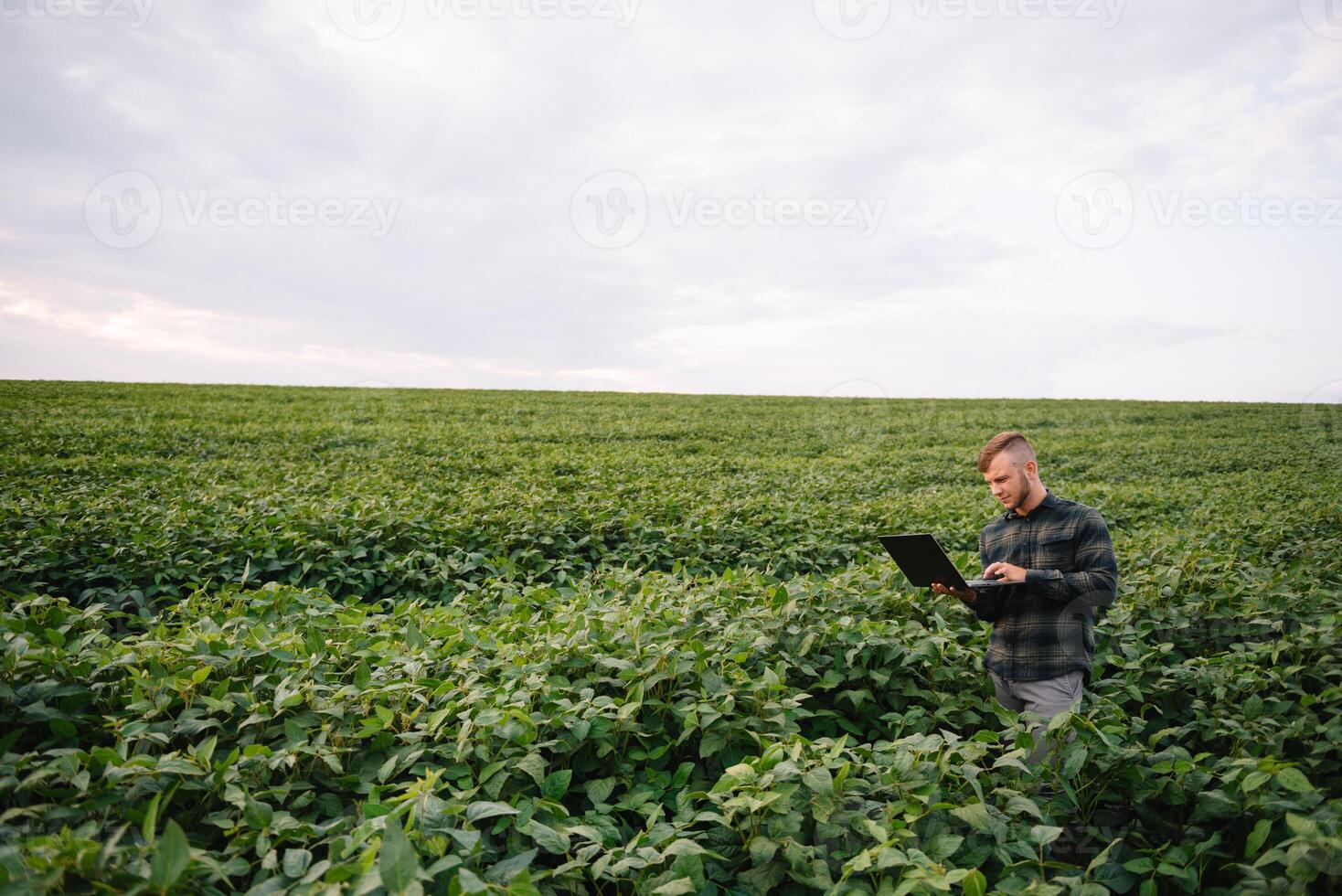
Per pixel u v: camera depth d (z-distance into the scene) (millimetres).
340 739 2959
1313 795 2549
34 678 2986
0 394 24906
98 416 20906
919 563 3834
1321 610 4965
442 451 17484
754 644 4008
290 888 1991
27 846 1950
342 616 4680
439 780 2803
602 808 2789
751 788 2617
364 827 2221
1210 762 3219
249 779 2613
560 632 4016
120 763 2463
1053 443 23000
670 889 2199
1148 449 21594
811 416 29922
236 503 9742
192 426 19531
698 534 8578
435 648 4027
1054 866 2477
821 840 2672
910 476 16156
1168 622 4969
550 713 3211
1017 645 3676
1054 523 3639
